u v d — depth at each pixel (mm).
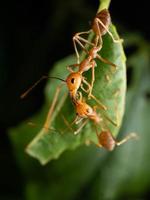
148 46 63
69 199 61
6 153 65
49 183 60
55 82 51
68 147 49
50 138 49
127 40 63
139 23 64
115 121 46
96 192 61
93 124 48
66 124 49
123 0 65
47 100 52
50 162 60
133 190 61
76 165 60
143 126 62
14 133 58
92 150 60
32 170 60
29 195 61
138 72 62
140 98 62
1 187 64
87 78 46
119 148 61
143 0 64
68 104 49
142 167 62
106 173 61
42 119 53
